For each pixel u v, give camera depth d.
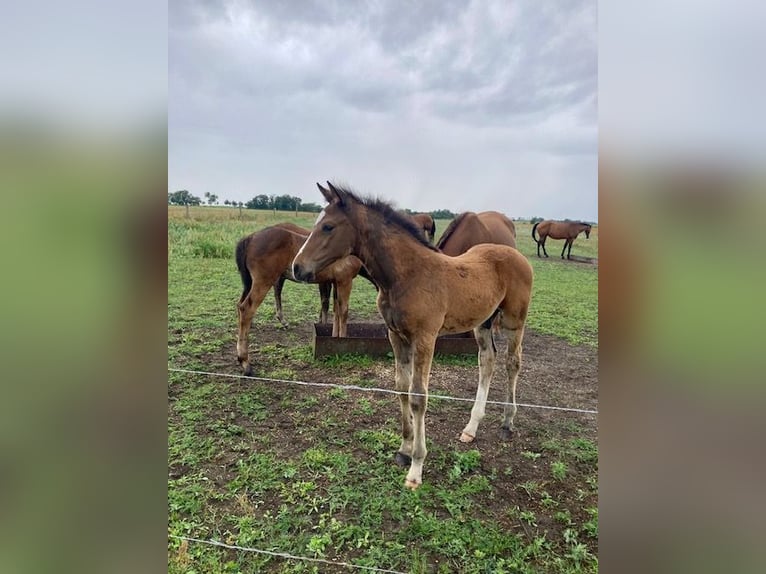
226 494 2.56
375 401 3.78
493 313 3.18
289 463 2.87
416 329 2.63
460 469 2.81
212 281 7.96
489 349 3.20
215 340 5.26
